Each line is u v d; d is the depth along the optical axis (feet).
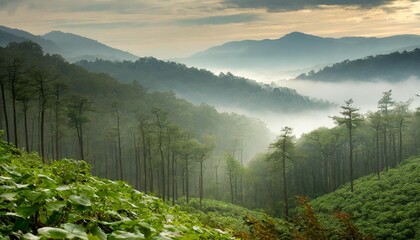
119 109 423.23
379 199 158.30
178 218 17.94
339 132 262.67
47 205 8.79
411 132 309.22
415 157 252.21
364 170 328.29
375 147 307.99
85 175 18.31
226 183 363.76
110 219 12.59
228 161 283.18
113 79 570.46
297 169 315.99
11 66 160.04
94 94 467.93
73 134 314.96
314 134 278.05
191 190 379.35
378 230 124.47
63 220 10.14
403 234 116.78
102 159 362.94
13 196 9.58
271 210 240.12
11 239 8.36
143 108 469.16
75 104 190.39
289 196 302.25
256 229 29.09
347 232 36.17
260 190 326.03
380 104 264.52
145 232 9.67
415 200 146.30
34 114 298.15
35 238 6.62
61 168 18.42
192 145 227.61
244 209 203.10
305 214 35.65
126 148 356.18
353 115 206.08
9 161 18.40
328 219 115.96
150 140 216.74
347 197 187.83
